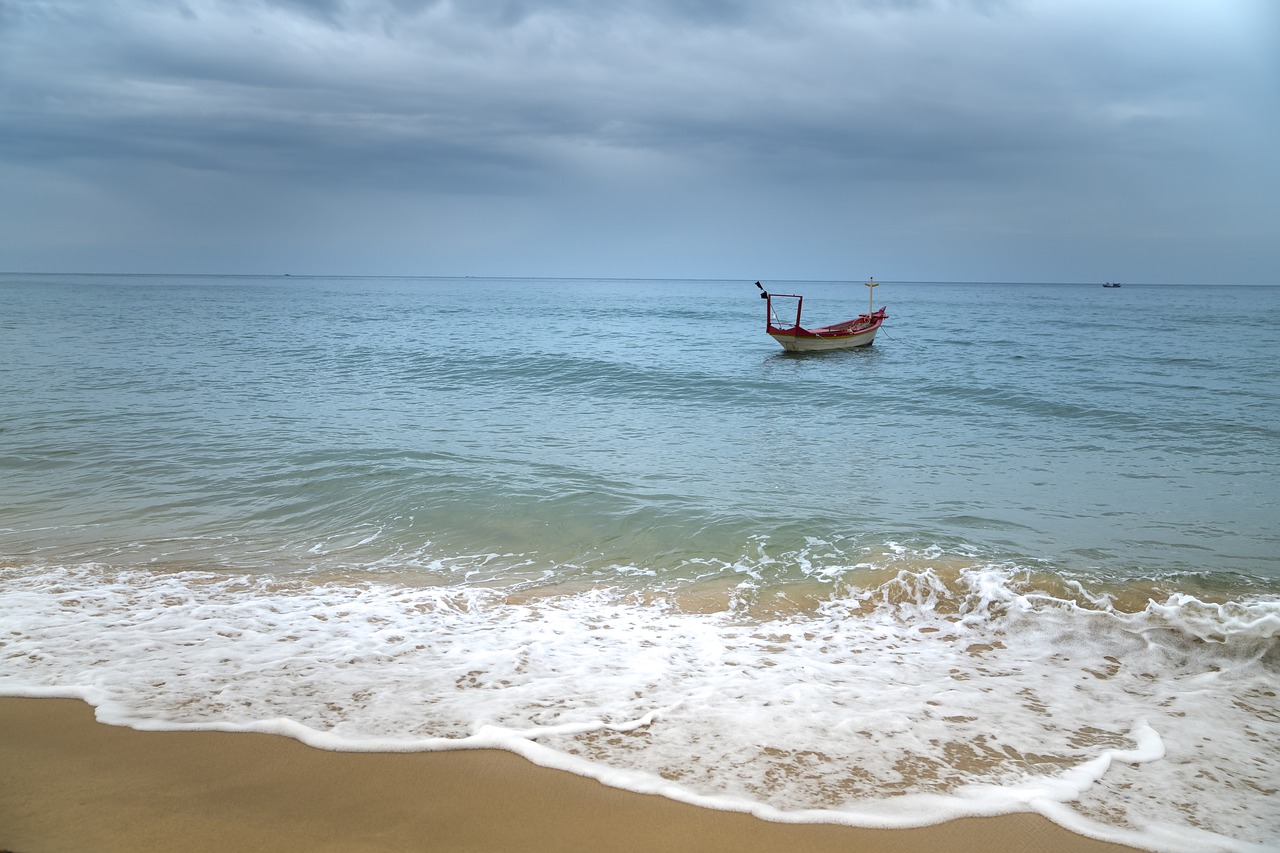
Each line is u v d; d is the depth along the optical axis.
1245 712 5.07
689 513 9.33
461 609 6.76
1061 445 14.16
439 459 11.96
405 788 4.02
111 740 4.43
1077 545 8.48
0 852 3.39
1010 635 6.38
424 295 125.75
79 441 13.13
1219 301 118.94
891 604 6.98
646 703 5.04
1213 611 6.64
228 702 4.93
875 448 13.84
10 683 5.13
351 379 22.52
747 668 5.66
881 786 4.14
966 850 3.63
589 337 41.06
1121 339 40.41
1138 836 3.77
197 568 7.69
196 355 28.30
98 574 7.43
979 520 9.42
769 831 3.74
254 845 3.52
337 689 5.16
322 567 7.80
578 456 12.73
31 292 106.88
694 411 17.92
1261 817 3.93
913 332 47.06
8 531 8.70
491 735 4.55
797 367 26.97
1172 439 14.73
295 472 11.08
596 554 8.24
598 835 3.68
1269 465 12.57
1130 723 4.91
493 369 24.30
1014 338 41.81
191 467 11.42
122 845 3.48
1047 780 4.23
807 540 8.45
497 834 3.66
